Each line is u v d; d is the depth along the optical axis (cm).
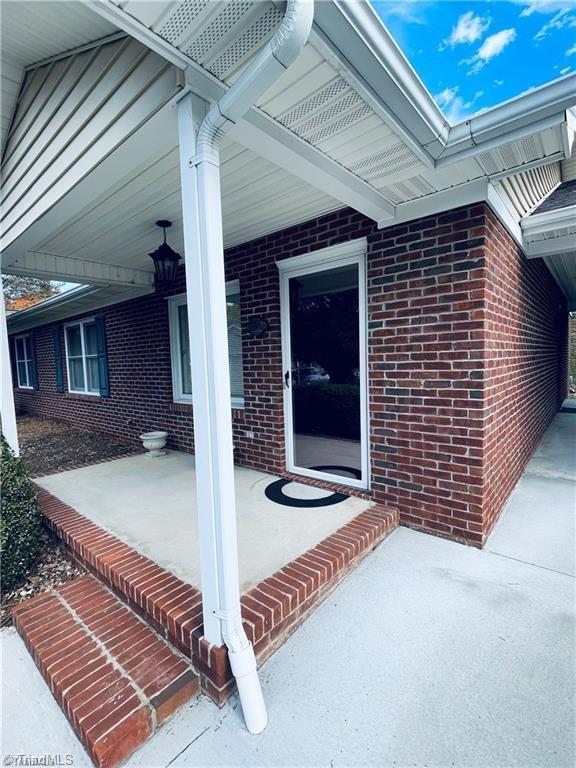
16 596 248
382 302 311
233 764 141
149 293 564
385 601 223
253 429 423
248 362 421
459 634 197
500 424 321
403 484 311
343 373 404
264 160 238
